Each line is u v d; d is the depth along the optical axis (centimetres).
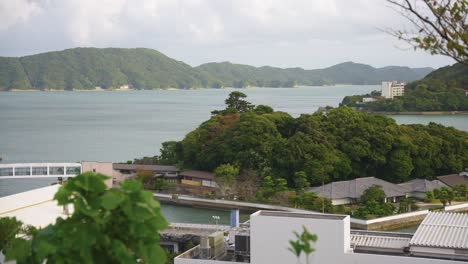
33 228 927
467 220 4166
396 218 7138
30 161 13350
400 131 9431
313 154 8781
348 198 7938
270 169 8862
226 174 8631
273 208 7912
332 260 3600
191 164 10056
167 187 9256
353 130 9362
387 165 9181
